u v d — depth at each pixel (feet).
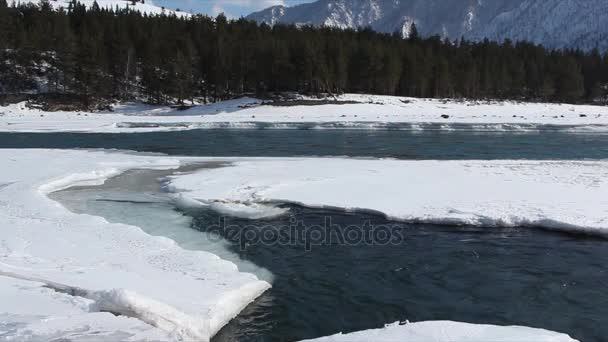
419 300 27.25
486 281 29.60
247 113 174.81
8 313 21.43
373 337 21.13
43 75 223.71
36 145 92.38
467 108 194.59
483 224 39.04
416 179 54.49
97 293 23.49
